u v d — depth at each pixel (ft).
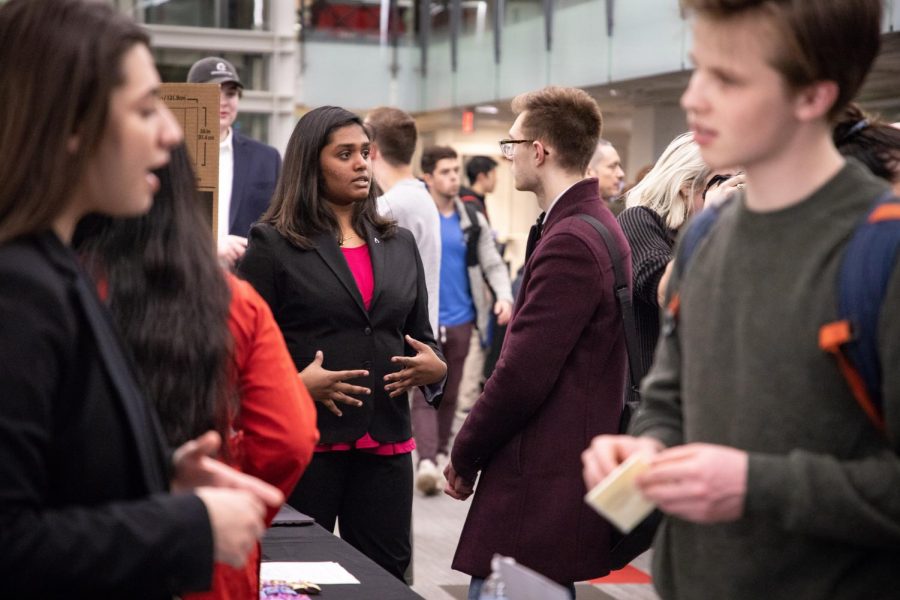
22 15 3.94
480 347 26.99
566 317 8.90
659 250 10.18
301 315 10.39
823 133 4.07
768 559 4.05
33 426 3.64
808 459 3.81
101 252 5.43
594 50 36.24
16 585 3.58
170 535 3.77
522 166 9.72
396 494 10.74
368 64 47.37
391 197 15.39
